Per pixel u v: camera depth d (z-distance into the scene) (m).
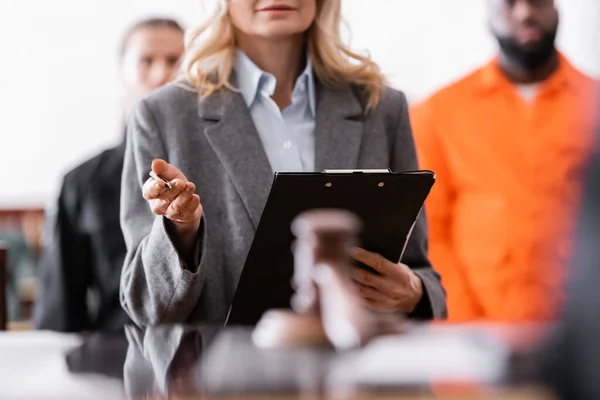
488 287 3.26
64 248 3.03
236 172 1.94
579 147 0.70
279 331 1.21
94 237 3.01
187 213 1.65
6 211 5.32
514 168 3.26
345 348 1.12
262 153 1.97
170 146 1.96
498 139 3.31
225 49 2.03
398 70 5.52
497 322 1.47
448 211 3.38
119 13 5.84
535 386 0.89
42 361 1.21
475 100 3.38
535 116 3.29
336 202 1.64
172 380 1.04
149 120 1.98
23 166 5.88
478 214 3.29
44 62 5.85
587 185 0.66
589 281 0.66
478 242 3.29
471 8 5.44
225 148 1.96
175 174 1.62
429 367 1.06
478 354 1.13
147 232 1.90
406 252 2.03
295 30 1.98
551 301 0.70
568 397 0.68
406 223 1.73
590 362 0.66
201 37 2.04
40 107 5.87
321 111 2.05
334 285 1.08
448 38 5.47
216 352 1.22
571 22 4.26
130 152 2.01
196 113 1.99
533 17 3.32
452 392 0.94
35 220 5.33
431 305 1.88
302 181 1.59
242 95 2.02
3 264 2.55
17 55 5.90
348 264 1.08
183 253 1.79
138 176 1.96
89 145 5.89
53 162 5.88
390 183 1.65
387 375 1.03
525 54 3.31
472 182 3.32
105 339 1.40
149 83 3.43
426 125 3.41
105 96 5.87
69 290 3.03
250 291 1.70
